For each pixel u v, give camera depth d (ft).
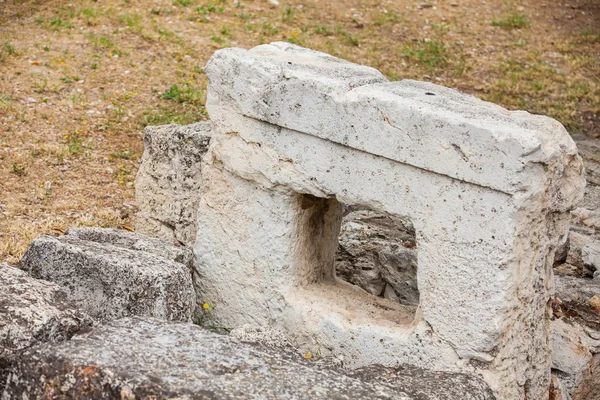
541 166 14.33
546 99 37.83
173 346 14.06
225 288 18.62
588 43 43.96
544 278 15.87
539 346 16.20
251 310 18.24
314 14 43.29
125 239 19.43
